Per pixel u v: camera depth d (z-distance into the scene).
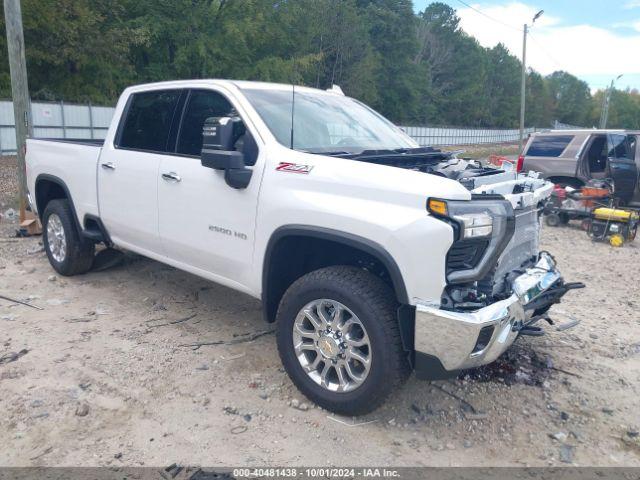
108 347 4.41
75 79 32.44
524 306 3.51
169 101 4.77
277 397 3.77
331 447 3.27
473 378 4.14
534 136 11.72
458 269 3.19
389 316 3.26
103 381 3.87
